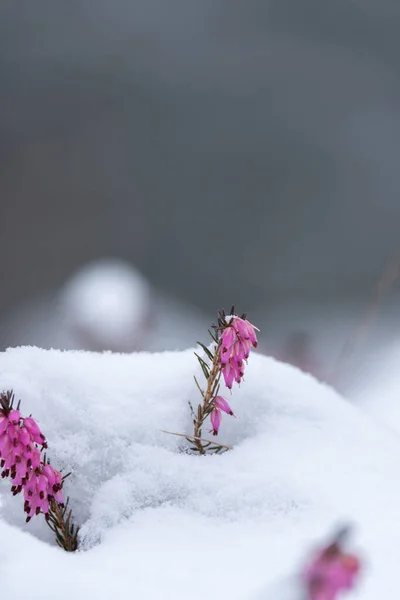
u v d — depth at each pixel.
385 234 4.58
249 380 0.69
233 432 0.68
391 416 1.37
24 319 3.02
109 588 0.59
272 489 0.64
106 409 0.67
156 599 0.59
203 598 0.59
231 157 5.61
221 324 0.66
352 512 0.63
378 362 1.77
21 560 0.59
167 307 3.25
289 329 3.16
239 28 7.93
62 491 0.65
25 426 0.63
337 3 8.05
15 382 0.66
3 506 0.64
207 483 0.65
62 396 0.67
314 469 0.65
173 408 0.68
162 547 0.62
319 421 0.69
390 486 0.65
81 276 3.62
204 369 0.67
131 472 0.65
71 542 0.63
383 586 0.59
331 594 0.47
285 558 0.61
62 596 0.58
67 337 2.58
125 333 2.49
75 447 0.65
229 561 0.61
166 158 5.54
